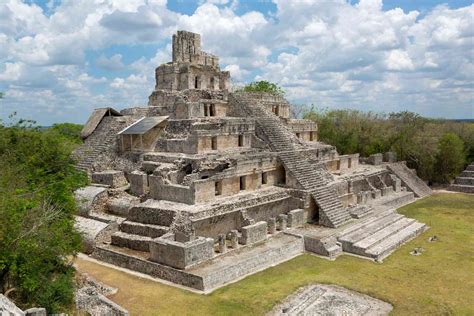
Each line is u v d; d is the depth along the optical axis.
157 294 21.23
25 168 26.38
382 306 19.86
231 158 32.22
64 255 21.44
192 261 23.33
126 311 18.22
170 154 34.75
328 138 66.69
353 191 40.16
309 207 32.97
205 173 32.09
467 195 49.28
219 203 28.52
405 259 26.44
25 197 21.75
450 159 54.19
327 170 38.78
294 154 36.66
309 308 19.05
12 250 17.31
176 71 44.31
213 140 34.91
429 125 63.19
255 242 27.72
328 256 27.05
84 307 18.97
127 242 27.16
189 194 28.28
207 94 42.06
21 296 18.31
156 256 24.25
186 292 21.47
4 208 17.25
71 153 35.94
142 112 42.94
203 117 38.69
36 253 18.58
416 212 39.66
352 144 64.12
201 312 19.23
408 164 57.94
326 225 31.39
